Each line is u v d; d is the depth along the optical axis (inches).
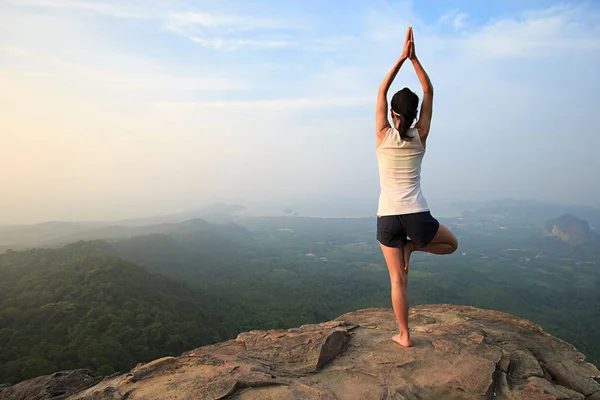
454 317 196.9
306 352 143.3
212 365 132.0
